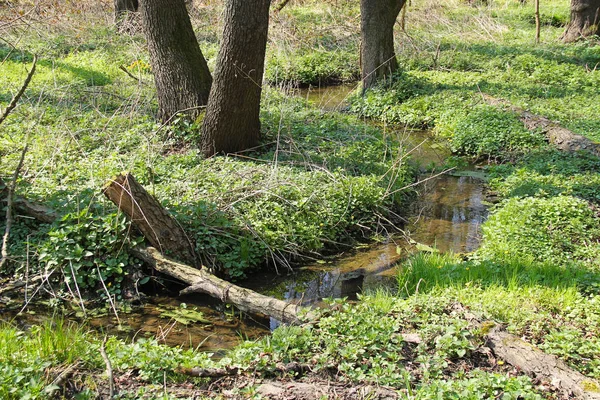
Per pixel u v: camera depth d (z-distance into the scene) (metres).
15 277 7.08
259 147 10.56
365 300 6.18
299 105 13.81
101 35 19.52
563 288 6.27
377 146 11.36
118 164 9.08
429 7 25.45
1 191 7.53
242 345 5.48
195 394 4.75
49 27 18.86
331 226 8.59
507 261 7.05
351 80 19.03
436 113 14.20
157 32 10.36
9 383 4.54
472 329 5.32
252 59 9.55
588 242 7.66
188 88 10.53
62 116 10.68
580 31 20.84
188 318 6.66
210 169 9.22
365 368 4.99
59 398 4.66
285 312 6.13
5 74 13.90
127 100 11.78
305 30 21.42
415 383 4.82
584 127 12.12
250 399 4.63
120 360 5.09
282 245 8.03
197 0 23.02
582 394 4.52
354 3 24.86
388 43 16.09
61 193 7.94
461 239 8.66
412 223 9.32
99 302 6.91
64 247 7.04
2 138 9.81
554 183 9.73
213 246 7.59
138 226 7.13
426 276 6.97
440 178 11.21
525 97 14.48
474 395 4.46
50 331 5.41
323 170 9.71
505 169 10.97
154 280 7.26
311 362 5.12
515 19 26.20
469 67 18.11
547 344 5.18
